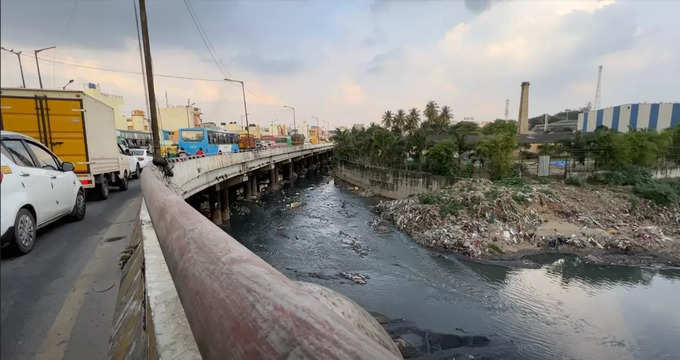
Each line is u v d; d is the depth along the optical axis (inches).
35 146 214.2
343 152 2066.9
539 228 840.9
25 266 167.2
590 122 2262.6
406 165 1414.9
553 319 479.5
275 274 27.6
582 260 697.0
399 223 949.2
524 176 1169.4
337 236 841.5
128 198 409.1
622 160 1160.8
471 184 1057.5
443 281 596.7
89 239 223.5
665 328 460.8
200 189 655.1
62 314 128.7
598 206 963.3
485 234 805.9
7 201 163.9
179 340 47.2
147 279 74.6
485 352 402.3
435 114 2214.6
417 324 455.5
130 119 1829.5
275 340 17.5
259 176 1520.7
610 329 457.7
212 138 1125.1
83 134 307.9
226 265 30.0
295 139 2536.9
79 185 272.4
